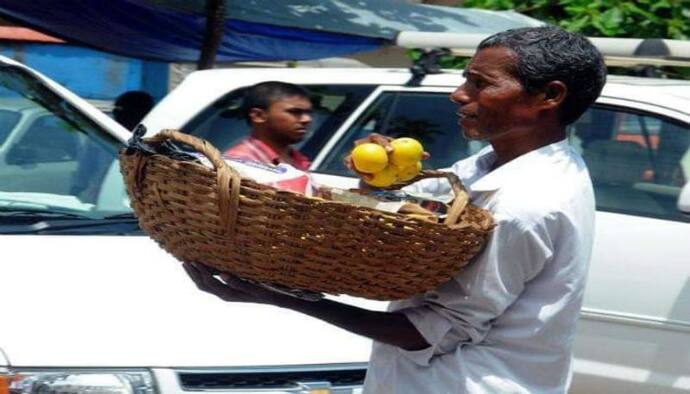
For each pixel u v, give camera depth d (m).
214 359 3.73
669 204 5.49
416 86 6.13
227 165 2.61
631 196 5.59
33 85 5.25
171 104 6.40
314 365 3.83
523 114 2.85
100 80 14.58
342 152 6.12
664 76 7.26
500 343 2.86
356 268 2.62
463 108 2.89
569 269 2.82
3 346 3.63
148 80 14.45
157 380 3.65
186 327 3.81
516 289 2.81
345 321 2.86
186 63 11.05
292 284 2.66
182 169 2.61
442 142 6.01
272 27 9.60
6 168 4.88
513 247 2.77
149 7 9.27
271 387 3.76
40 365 3.61
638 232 5.47
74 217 4.62
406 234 2.58
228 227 2.59
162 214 2.69
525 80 2.81
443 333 2.84
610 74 7.21
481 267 2.77
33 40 14.39
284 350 3.83
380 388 2.99
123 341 3.70
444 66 8.31
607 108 5.77
